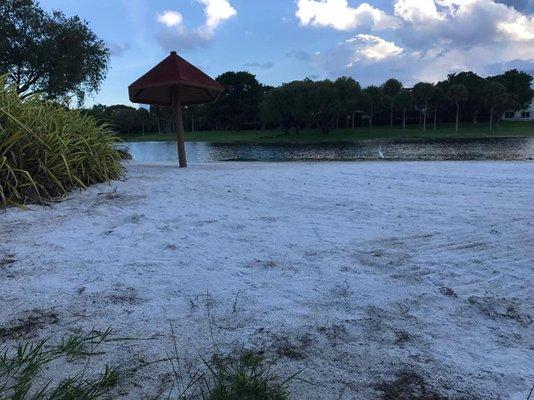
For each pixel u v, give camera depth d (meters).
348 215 5.19
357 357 2.30
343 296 2.99
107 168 7.38
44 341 2.33
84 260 3.59
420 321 2.68
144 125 94.69
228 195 6.37
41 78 20.61
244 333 2.51
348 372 2.17
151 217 4.96
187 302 2.88
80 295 2.94
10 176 5.47
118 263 3.54
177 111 10.60
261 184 7.38
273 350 2.34
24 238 4.14
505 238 4.22
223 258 3.68
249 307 2.81
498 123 83.06
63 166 6.20
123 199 5.92
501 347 2.43
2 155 5.41
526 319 2.73
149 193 6.37
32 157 5.82
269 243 4.09
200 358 2.26
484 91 75.19
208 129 102.19
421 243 4.10
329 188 7.06
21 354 2.20
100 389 1.98
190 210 5.35
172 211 5.27
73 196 5.98
